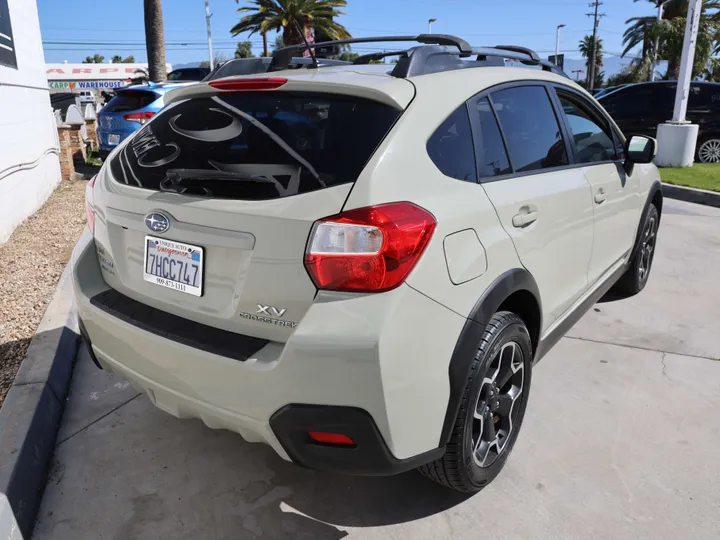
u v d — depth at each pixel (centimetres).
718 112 1191
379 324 182
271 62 307
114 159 263
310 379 185
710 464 269
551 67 343
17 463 238
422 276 193
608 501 247
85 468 266
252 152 212
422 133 212
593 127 358
